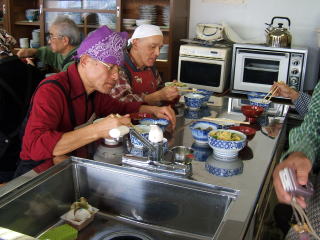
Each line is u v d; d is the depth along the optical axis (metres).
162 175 1.18
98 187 1.28
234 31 3.65
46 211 1.19
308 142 0.93
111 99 1.77
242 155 1.36
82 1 3.71
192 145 1.45
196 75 3.32
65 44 2.86
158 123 1.60
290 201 0.76
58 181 1.23
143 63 2.35
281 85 2.15
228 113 1.97
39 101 1.39
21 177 1.15
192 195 1.13
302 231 0.84
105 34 1.39
